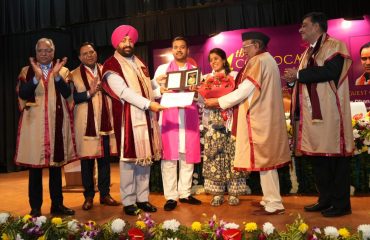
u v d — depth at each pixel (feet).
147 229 7.22
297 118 10.32
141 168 10.94
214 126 11.37
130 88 10.36
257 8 21.97
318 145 9.55
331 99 9.45
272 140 9.72
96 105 12.01
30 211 11.65
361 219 9.29
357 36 20.18
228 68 11.83
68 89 10.85
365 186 12.40
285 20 21.58
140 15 22.74
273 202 10.01
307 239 6.74
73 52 24.94
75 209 11.73
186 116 11.62
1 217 7.84
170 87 11.05
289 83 10.68
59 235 7.36
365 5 20.30
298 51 20.86
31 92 10.40
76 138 11.79
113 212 11.15
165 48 23.52
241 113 9.99
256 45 10.12
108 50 25.23
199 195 13.26
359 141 12.21
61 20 22.91
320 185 10.14
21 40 23.25
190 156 11.60
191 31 23.02
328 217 9.58
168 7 21.86
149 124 10.50
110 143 12.28
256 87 9.66
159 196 13.37
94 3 22.76
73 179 15.02
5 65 23.11
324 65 9.45
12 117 23.18
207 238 6.88
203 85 11.03
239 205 11.44
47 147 10.41
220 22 22.45
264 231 6.89
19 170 23.31
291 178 12.75
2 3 22.67
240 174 11.30
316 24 9.80
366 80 19.94
